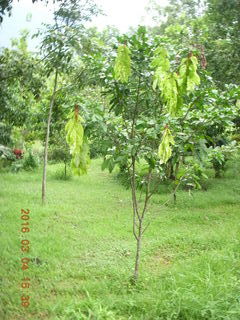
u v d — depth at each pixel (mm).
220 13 7977
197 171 5031
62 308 3826
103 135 4117
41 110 10883
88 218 7320
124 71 2443
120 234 6324
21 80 6082
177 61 3785
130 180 4945
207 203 8812
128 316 3729
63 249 5480
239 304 3551
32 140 16250
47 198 8891
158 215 7750
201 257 5156
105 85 4195
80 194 9570
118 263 5113
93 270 4848
